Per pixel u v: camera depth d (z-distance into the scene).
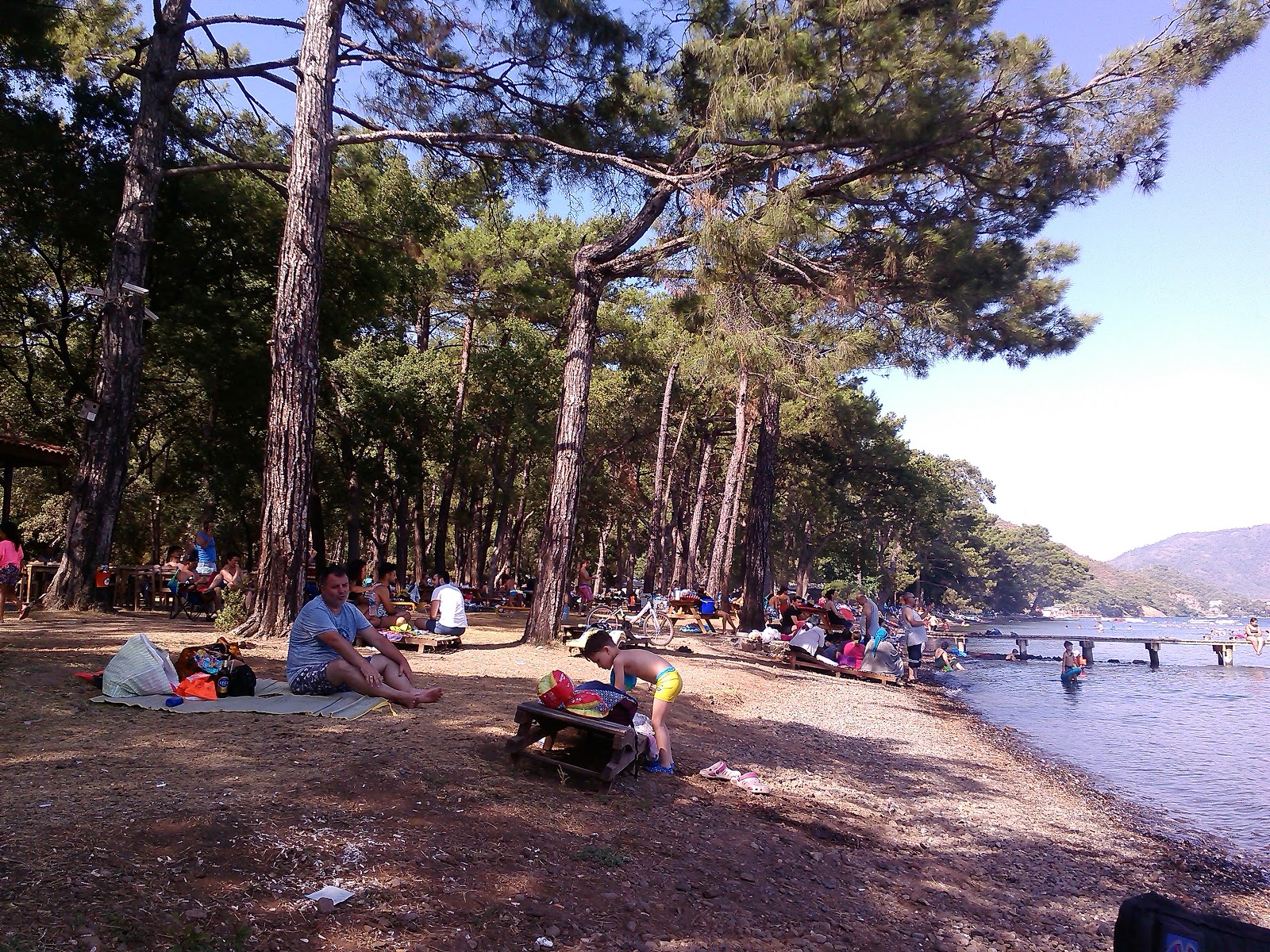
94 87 19.36
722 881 4.98
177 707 6.65
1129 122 11.29
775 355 12.88
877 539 71.31
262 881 3.75
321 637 7.22
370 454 28.38
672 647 17.16
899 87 11.86
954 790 9.11
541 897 4.21
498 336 33.16
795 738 10.09
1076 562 165.38
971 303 14.23
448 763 5.82
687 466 45.47
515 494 38.91
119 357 14.95
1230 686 24.77
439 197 18.25
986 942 5.03
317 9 12.45
